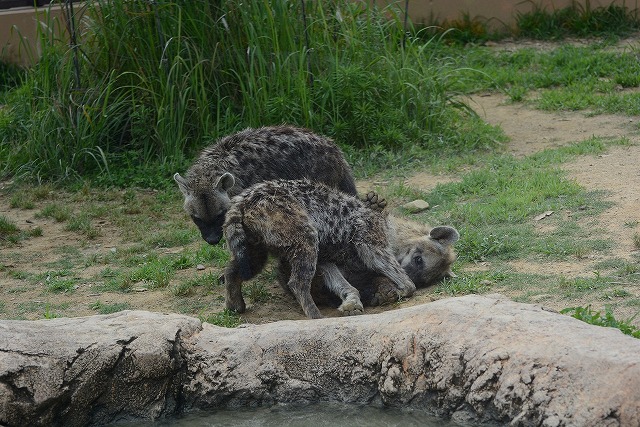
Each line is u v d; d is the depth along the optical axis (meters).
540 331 5.94
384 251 9.09
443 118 15.34
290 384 6.67
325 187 9.01
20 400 6.34
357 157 14.15
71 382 6.51
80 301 9.59
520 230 10.31
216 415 6.77
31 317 9.16
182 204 13.12
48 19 15.55
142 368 6.67
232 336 6.89
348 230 9.00
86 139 14.56
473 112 15.76
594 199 11.00
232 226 8.34
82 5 17.14
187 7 14.85
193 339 6.90
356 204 9.14
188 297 9.48
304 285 8.44
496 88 18.58
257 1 14.66
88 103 14.79
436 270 9.36
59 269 10.73
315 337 6.71
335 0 15.68
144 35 14.93
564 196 11.31
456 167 13.63
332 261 9.09
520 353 5.80
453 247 9.99
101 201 13.54
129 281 10.00
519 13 22.09
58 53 15.48
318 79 14.78
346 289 8.76
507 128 15.78
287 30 14.71
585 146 13.63
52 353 6.52
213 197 10.37
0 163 15.00
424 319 6.45
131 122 14.73
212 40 14.92
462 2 22.16
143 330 6.79
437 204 11.95
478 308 6.38
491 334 6.07
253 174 10.70
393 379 6.38
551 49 21.00
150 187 13.91
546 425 5.42
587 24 21.84
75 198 13.61
